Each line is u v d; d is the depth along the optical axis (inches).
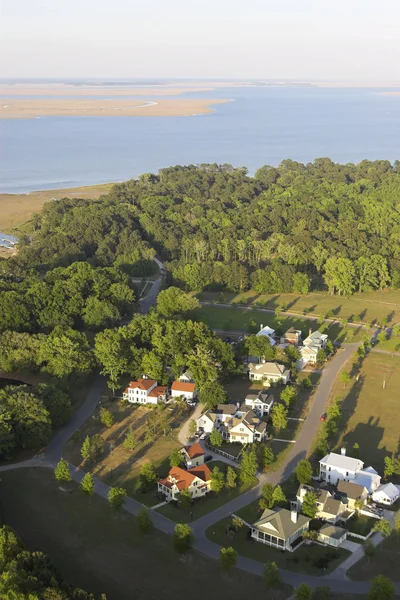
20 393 4820.4
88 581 3408.0
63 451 4739.2
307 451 4758.9
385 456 4667.8
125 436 4975.4
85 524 3900.1
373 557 3614.7
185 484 4131.4
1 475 4421.8
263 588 3380.9
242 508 4065.0
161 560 3590.1
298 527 3752.5
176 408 5408.5
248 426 4877.0
